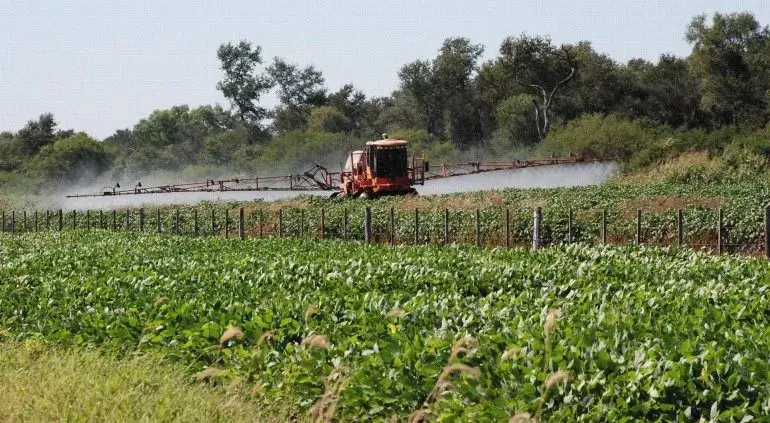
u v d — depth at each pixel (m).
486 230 78.44
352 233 89.44
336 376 24.50
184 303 34.28
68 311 36.06
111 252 64.81
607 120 195.12
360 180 123.38
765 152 125.75
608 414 20.22
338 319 30.77
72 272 48.94
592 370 21.86
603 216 66.69
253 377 26.84
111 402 23.75
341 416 24.80
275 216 102.56
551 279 40.75
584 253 52.28
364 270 44.50
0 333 35.19
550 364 22.06
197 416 23.09
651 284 39.41
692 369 21.25
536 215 64.31
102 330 32.72
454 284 39.31
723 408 20.22
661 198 88.69
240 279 43.91
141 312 34.28
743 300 32.56
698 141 160.38
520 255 51.34
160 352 30.02
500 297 34.06
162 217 118.19
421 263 47.12
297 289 39.88
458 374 23.16
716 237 66.94
